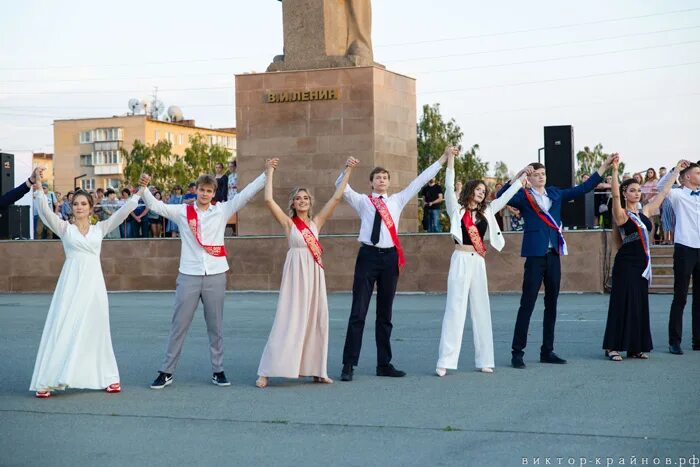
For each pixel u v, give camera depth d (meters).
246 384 10.49
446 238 21.72
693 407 8.69
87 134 110.00
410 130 24.59
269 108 23.64
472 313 11.04
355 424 8.28
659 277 20.97
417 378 10.67
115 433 8.11
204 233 10.34
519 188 11.33
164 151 93.62
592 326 15.24
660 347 12.87
